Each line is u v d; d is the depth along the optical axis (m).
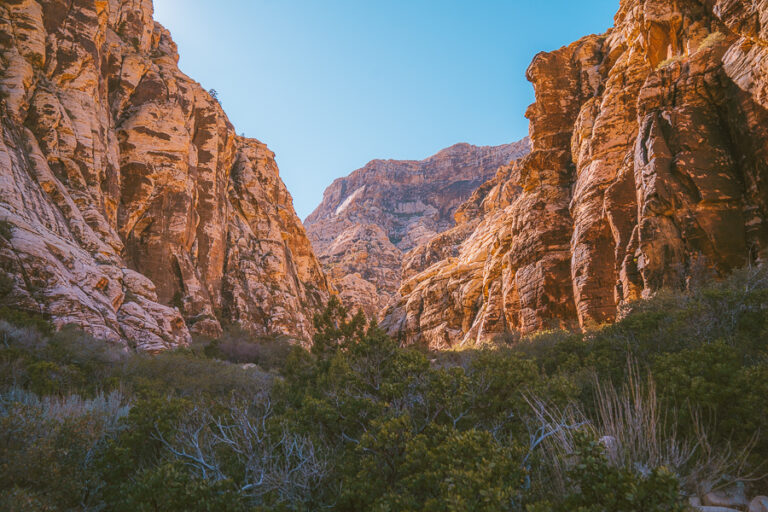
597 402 5.38
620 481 2.75
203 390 13.88
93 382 12.15
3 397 7.38
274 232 69.88
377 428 4.61
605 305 23.55
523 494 3.09
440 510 3.02
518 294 31.19
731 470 3.48
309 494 4.09
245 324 53.84
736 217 17.69
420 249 107.81
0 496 3.52
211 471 4.55
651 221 18.86
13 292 21.33
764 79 17.17
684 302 10.84
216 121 61.59
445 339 45.69
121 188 44.78
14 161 29.06
